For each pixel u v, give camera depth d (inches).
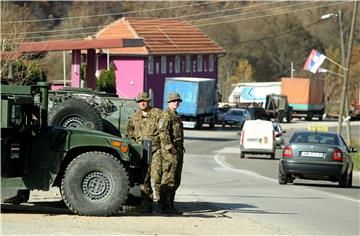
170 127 1526.8
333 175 2397.9
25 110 1365.7
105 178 1380.4
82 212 1376.7
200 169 3216.0
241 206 1782.7
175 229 1311.5
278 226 1461.6
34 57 3814.0
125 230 1266.0
